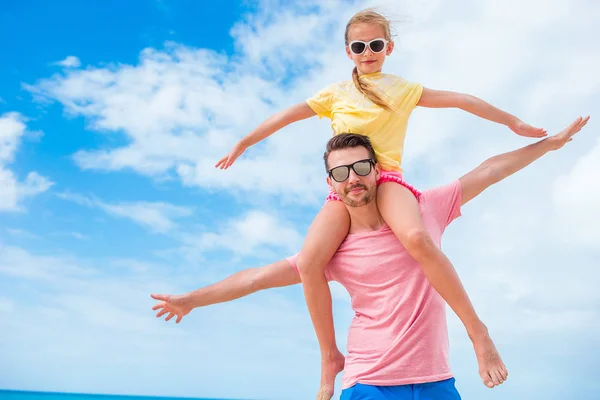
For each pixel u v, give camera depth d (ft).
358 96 13.35
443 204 12.84
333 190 12.89
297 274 13.23
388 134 13.00
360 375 11.65
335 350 12.80
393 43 13.96
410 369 11.44
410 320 11.68
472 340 11.59
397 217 11.76
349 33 13.64
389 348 11.60
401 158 13.21
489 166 13.37
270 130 14.07
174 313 13.64
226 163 14.03
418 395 11.37
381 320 11.92
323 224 12.44
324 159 12.51
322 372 12.75
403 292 11.87
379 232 12.23
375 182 12.17
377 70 13.60
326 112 13.98
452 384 11.69
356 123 12.96
